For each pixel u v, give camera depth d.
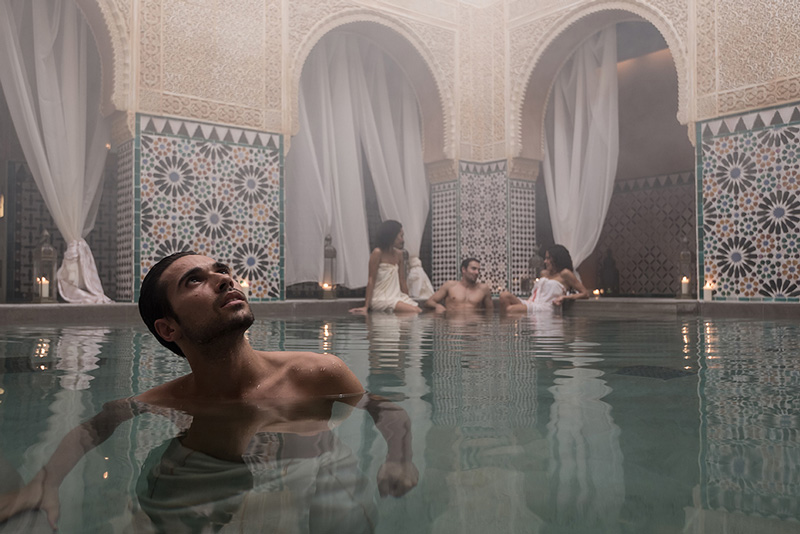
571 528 0.48
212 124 4.82
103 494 0.56
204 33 4.79
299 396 1.06
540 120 6.19
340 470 0.63
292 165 5.54
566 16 5.63
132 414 0.93
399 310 4.82
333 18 5.45
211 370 1.05
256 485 0.58
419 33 5.96
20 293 5.10
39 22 4.41
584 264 7.48
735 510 0.52
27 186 5.16
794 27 4.28
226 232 4.89
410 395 1.08
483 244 6.25
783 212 4.33
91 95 4.91
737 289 4.56
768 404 0.99
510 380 1.26
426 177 6.48
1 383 1.27
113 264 5.46
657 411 0.94
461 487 0.58
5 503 0.55
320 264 5.48
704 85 4.74
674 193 6.82
